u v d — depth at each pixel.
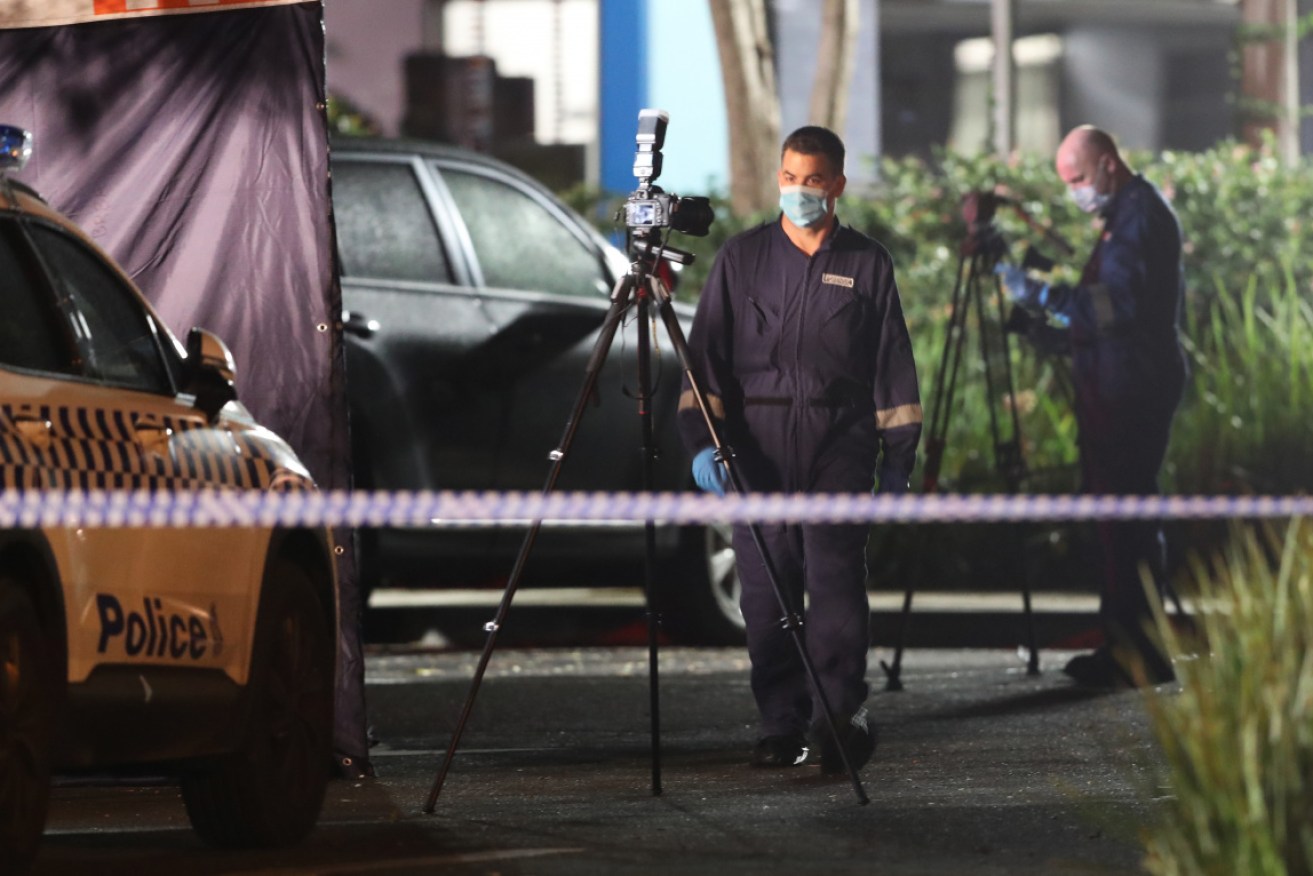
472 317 31.64
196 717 17.72
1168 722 15.12
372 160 31.55
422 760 24.66
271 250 23.30
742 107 49.00
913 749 24.67
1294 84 54.22
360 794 21.94
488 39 67.00
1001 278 32.03
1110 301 30.53
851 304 22.41
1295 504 17.72
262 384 23.22
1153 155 46.56
